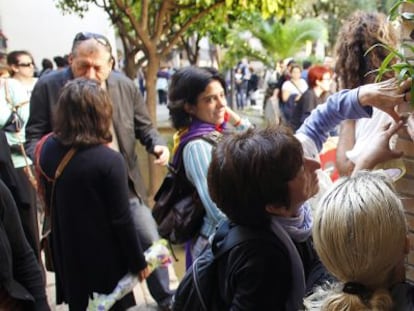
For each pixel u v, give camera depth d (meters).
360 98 1.27
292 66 6.82
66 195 1.84
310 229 1.23
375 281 0.86
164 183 1.97
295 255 1.15
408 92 1.09
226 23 5.44
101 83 2.37
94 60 2.31
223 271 1.15
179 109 1.85
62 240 1.91
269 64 10.72
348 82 1.64
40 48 11.16
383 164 1.23
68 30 11.22
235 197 1.14
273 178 1.11
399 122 1.14
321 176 1.50
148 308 2.58
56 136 1.87
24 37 11.05
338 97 1.36
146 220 2.34
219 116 1.85
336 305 0.86
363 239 0.84
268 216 1.15
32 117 2.49
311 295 0.98
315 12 11.88
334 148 2.05
